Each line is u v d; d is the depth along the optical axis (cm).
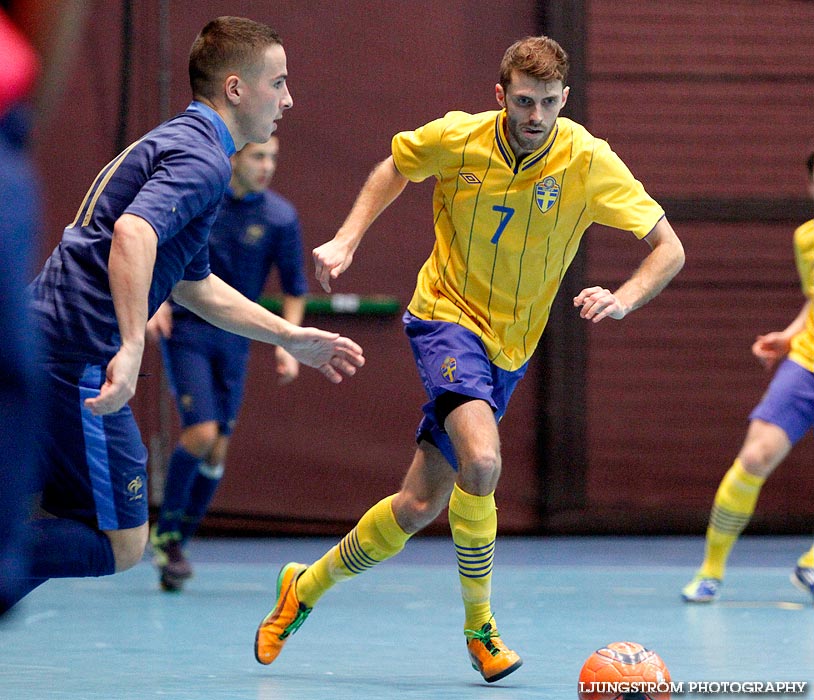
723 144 2850
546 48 1090
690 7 2841
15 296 376
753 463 1777
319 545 2664
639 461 2833
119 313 916
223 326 1105
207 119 1036
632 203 1135
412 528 1159
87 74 2708
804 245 1867
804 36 2866
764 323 2853
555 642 1387
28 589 994
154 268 1000
